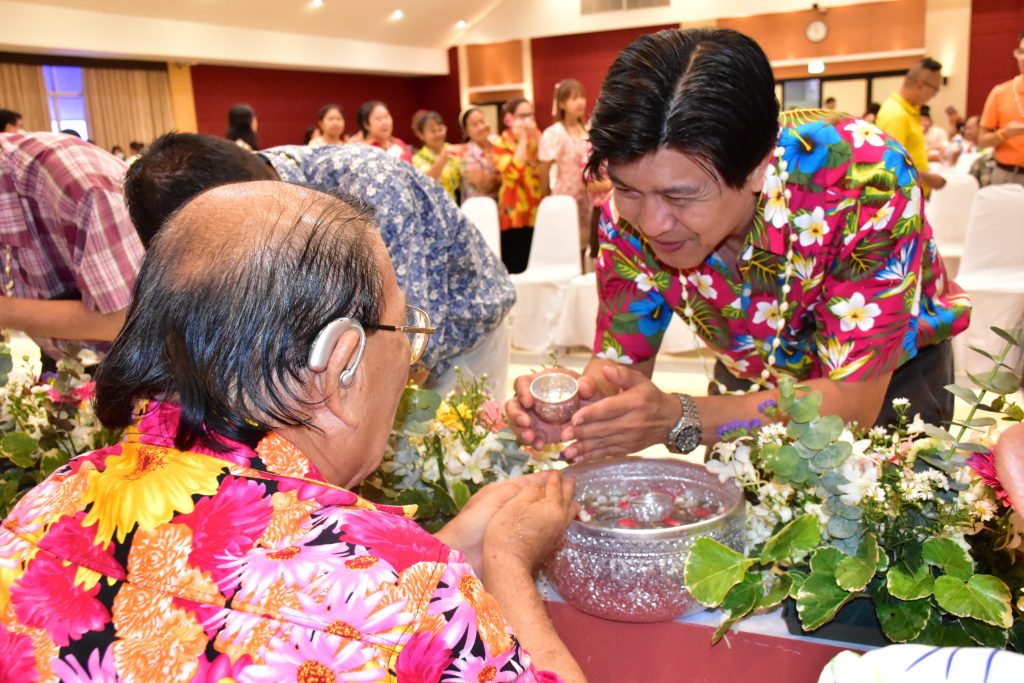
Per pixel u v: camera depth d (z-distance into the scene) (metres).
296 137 13.15
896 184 1.13
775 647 0.92
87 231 1.54
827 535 0.95
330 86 13.64
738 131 0.96
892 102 4.93
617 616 0.95
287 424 0.60
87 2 9.32
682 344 4.55
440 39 14.29
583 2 13.38
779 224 1.18
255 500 0.57
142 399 0.63
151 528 0.57
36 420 1.35
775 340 1.30
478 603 0.58
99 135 10.41
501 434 1.12
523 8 13.80
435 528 1.12
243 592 0.54
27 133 1.64
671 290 1.36
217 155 1.19
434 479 1.11
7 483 1.23
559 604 1.00
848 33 12.60
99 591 0.57
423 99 15.29
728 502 1.01
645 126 0.96
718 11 12.76
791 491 0.98
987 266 4.04
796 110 1.21
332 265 0.60
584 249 5.85
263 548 0.55
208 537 0.56
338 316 0.60
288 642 0.53
